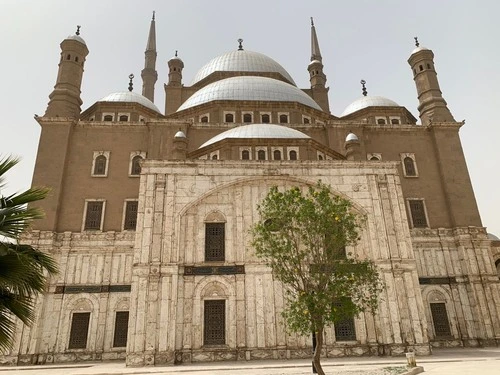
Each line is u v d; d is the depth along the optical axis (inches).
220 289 931.3
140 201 983.0
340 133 1427.2
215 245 975.0
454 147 1429.6
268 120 1583.4
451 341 1176.8
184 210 986.1
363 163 1066.7
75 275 1162.0
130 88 1742.1
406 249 994.1
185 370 738.8
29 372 821.9
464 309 1218.0
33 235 1173.1
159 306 892.6
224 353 875.4
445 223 1339.8
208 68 2049.7
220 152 1221.7
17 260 413.4
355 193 1037.8
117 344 1106.1
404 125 1469.0
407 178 1390.3
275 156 1198.9
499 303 1214.9
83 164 1314.0
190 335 885.2
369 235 1002.7
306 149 1199.6
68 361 1069.1
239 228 981.2
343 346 896.9
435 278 1250.6
